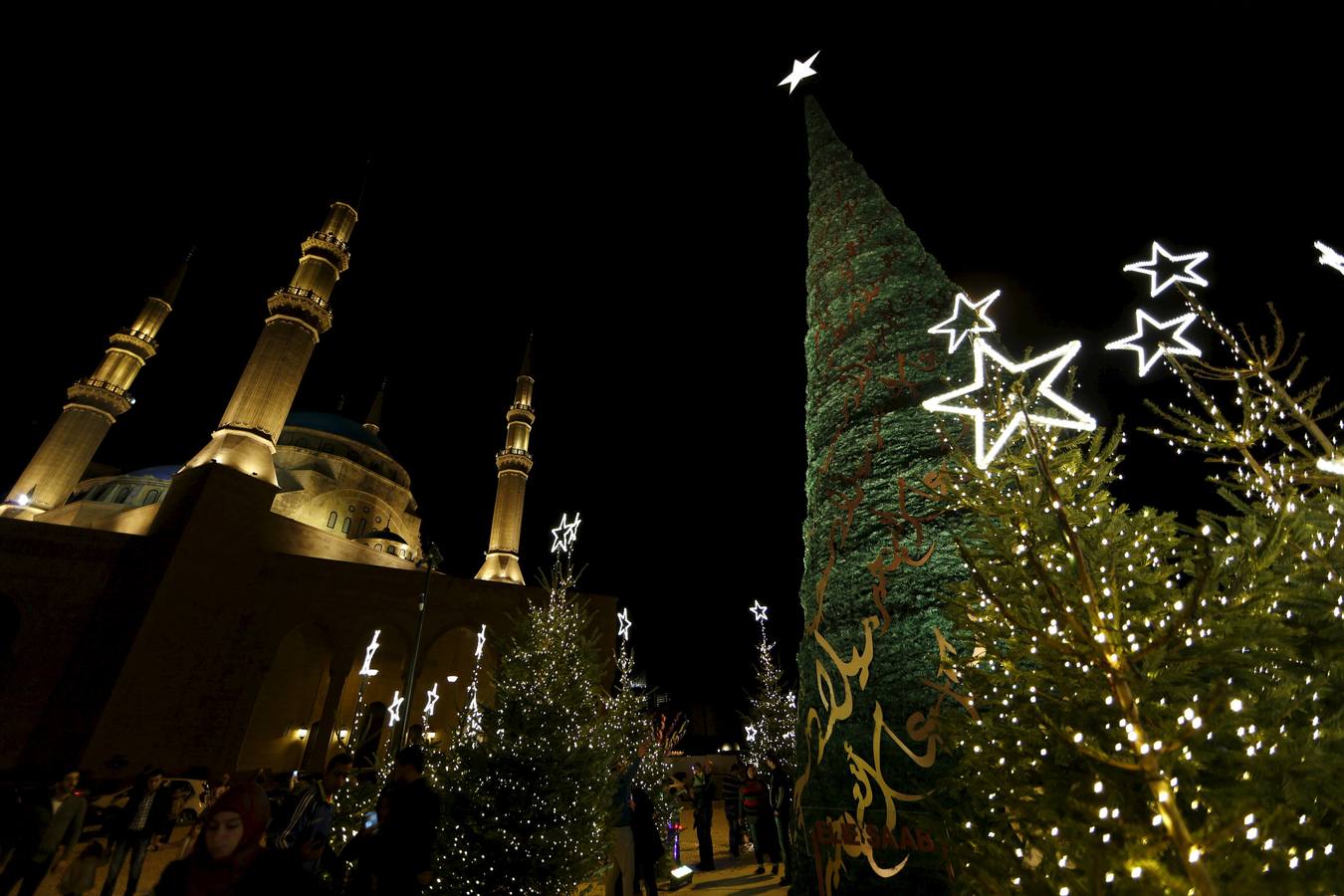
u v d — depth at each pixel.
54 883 12.12
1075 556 3.22
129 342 47.16
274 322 41.81
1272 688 3.31
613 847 10.16
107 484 47.31
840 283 8.55
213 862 3.22
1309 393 4.45
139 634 30.80
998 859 3.32
